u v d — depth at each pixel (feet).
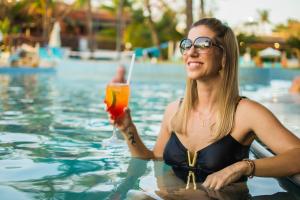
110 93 7.51
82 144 10.23
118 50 74.69
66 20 128.77
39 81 36.81
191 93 7.94
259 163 6.96
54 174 7.55
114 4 129.18
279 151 7.23
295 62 94.17
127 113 7.95
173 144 8.06
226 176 6.84
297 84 25.46
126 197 6.29
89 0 82.53
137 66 47.93
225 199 6.34
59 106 18.84
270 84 40.63
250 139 7.75
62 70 51.16
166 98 24.32
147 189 6.73
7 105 18.51
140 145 8.61
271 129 7.28
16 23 119.96
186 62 7.77
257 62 67.97
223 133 7.52
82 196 6.31
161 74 47.03
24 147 9.80
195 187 6.88
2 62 58.80
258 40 111.75
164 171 7.86
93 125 13.34
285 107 17.95
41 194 6.37
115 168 8.04
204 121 7.74
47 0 96.89
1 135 11.22
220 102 7.61
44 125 13.12
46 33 93.25
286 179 7.61
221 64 7.65
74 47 123.75
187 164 7.88
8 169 7.82
